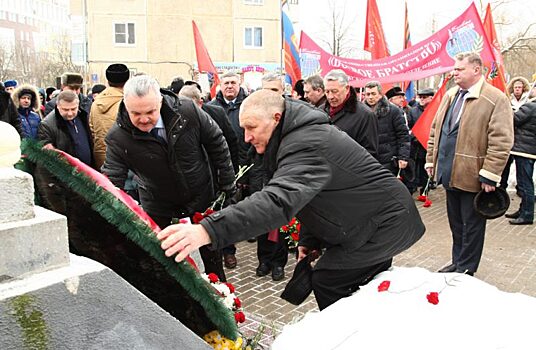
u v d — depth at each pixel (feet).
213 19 94.94
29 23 241.96
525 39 85.71
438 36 23.65
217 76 29.73
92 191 4.65
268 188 6.45
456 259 15.17
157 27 92.43
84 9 90.27
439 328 6.08
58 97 14.57
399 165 21.90
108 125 14.82
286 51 30.94
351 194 7.53
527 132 21.17
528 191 21.80
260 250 15.74
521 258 17.17
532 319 6.28
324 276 8.36
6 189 3.74
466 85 13.88
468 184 13.75
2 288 3.57
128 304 4.17
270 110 7.22
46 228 3.88
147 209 11.59
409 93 36.76
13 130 4.15
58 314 3.73
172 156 10.46
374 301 6.84
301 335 6.32
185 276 5.03
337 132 7.54
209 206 11.58
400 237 7.98
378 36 29.37
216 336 5.84
